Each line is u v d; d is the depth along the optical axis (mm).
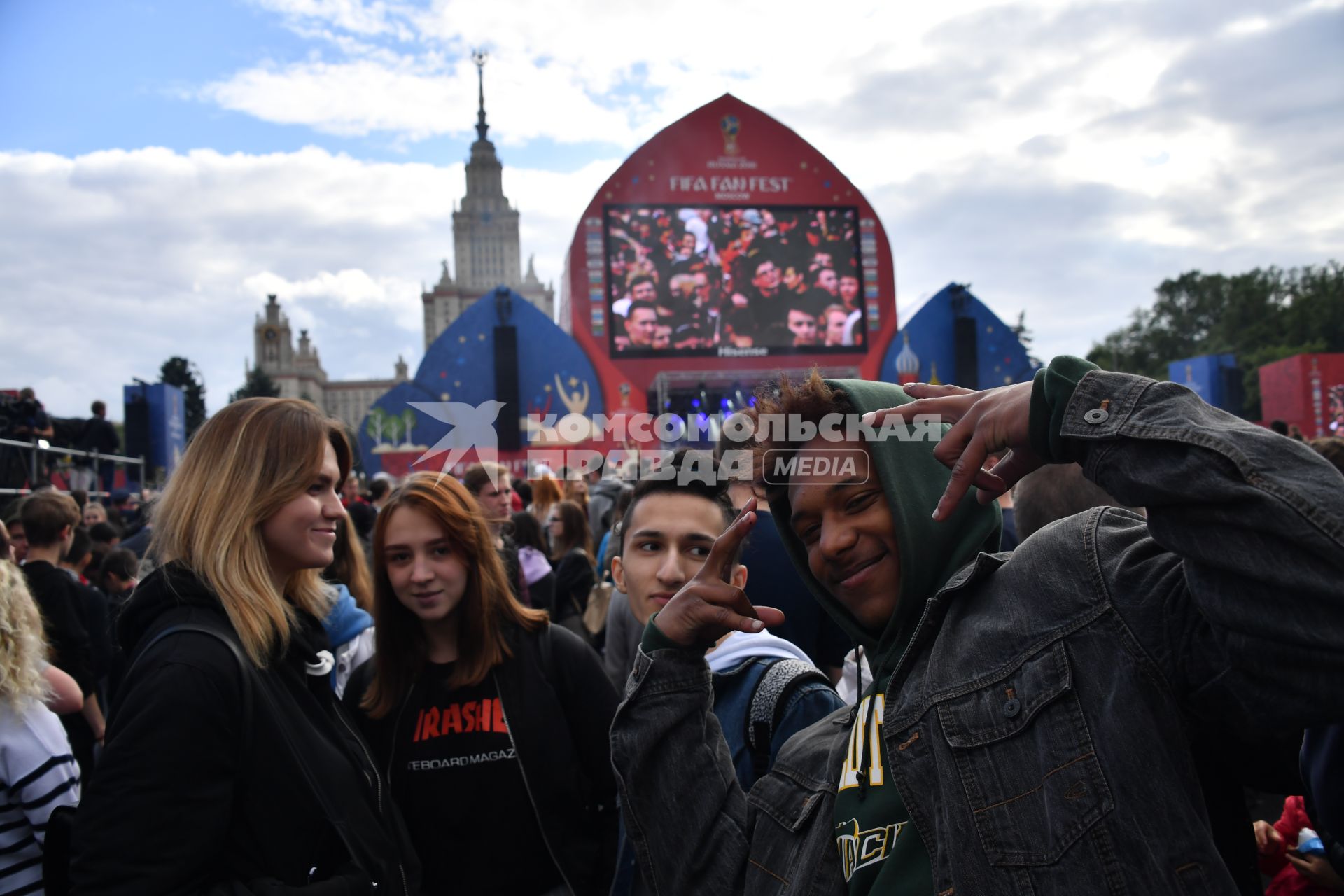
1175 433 823
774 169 16422
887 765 1139
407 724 2295
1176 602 910
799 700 1817
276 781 1622
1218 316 68938
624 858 1989
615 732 1340
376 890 1717
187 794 1494
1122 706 887
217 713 1551
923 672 1082
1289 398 16812
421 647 2391
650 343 15859
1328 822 1018
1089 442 890
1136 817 847
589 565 5105
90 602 4531
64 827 1755
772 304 16250
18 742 2148
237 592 1684
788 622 2891
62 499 4406
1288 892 2203
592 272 15820
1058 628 955
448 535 2295
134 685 1566
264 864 1602
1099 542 1000
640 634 3377
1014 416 954
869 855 1079
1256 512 765
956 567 1190
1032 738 926
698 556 2174
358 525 5469
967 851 922
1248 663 803
